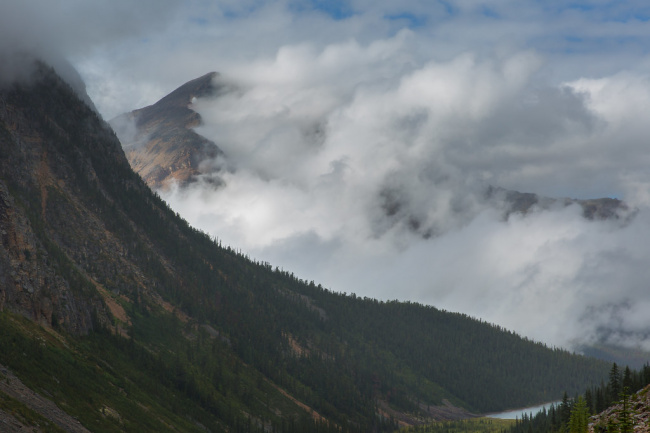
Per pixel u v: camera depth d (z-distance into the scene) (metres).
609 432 134.62
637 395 143.38
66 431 163.12
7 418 146.62
